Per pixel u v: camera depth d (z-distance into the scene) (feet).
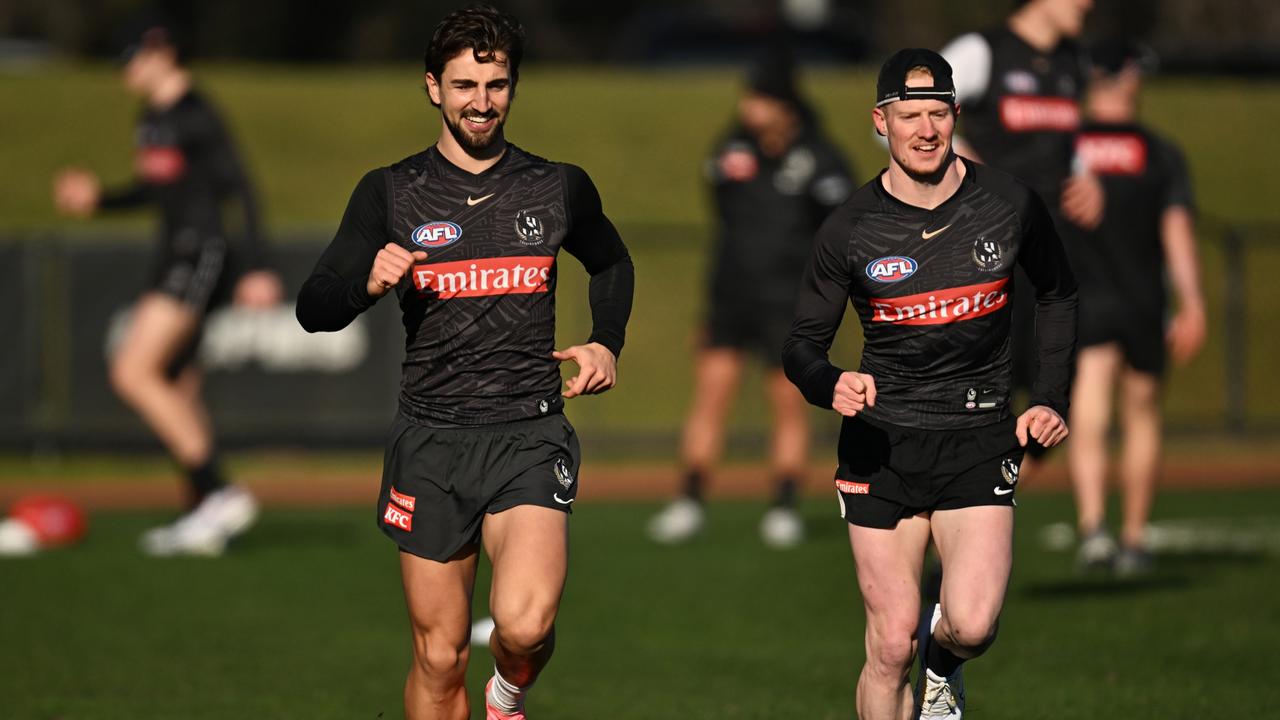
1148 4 311.27
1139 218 104.27
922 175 57.31
